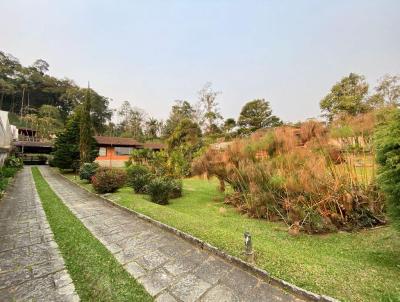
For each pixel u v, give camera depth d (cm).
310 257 327
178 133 1919
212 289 248
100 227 481
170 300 230
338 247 389
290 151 618
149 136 4788
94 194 860
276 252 326
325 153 567
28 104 5350
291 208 511
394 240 396
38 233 438
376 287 231
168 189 788
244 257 304
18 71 5384
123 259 326
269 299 228
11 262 318
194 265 305
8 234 433
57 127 4575
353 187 514
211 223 520
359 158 532
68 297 238
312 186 509
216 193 965
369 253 354
